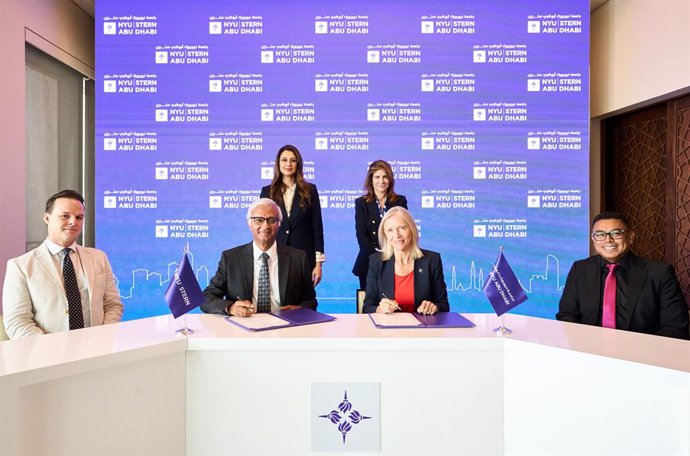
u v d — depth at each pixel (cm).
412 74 362
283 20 360
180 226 362
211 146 362
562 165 365
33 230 354
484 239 366
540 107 363
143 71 360
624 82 370
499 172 365
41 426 121
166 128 361
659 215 364
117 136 360
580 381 134
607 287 211
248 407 151
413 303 223
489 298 164
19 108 325
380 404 152
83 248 217
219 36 360
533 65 362
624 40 369
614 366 124
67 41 382
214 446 151
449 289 366
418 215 365
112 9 358
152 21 358
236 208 363
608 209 412
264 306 217
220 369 150
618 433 127
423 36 362
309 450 151
